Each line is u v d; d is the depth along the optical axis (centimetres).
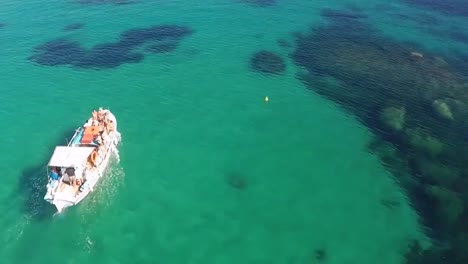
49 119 4381
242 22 6612
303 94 4859
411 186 3591
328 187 3584
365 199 3466
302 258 2972
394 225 3228
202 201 3422
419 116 4441
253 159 3881
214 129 4262
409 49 5869
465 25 6731
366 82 5062
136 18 6688
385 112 4469
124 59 5519
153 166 3753
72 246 3034
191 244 3058
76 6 7119
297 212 3338
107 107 4562
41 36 6050
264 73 5253
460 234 3139
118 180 3575
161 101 4684
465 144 4047
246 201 3431
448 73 5272
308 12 7031
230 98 4759
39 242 3059
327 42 6016
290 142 4106
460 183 3594
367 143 4100
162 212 3309
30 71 5209
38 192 3456
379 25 6638
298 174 3719
